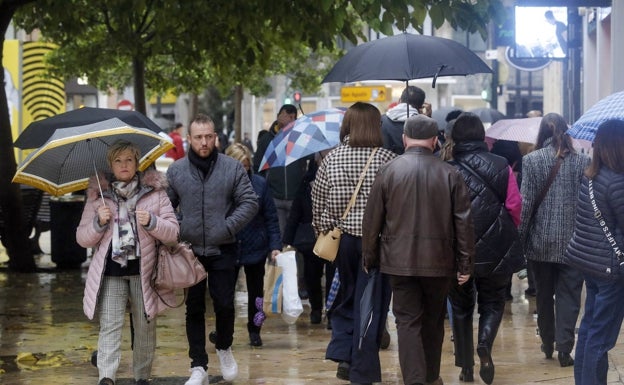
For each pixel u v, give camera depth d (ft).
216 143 51.44
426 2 67.82
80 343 63.93
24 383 52.49
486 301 50.83
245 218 51.19
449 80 314.76
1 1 90.17
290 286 62.03
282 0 85.10
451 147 50.21
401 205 44.19
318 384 51.96
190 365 55.72
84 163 50.55
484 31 68.54
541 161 53.78
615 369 53.72
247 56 98.43
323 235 48.62
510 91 305.73
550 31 113.91
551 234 53.67
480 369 50.19
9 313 75.20
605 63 122.52
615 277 43.06
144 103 120.67
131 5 92.22
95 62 131.13
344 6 72.08
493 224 49.39
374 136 48.34
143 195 47.98
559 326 54.60
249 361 58.49
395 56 56.59
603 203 43.04
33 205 103.65
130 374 54.44
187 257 48.08
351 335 48.73
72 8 104.17
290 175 77.56
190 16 98.73
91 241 47.67
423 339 46.55
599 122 46.98
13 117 178.91
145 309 47.85
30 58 182.80
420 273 43.98
